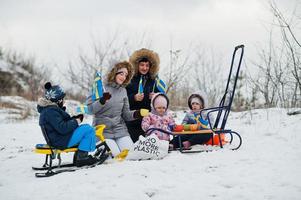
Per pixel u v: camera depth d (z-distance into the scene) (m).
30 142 7.76
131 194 3.96
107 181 4.38
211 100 11.79
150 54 6.62
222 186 4.09
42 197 4.02
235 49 6.07
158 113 5.98
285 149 5.61
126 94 6.06
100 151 5.56
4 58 19.22
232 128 7.99
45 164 5.24
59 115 4.96
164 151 5.35
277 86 9.21
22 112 12.25
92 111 5.65
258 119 8.64
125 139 5.80
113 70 5.87
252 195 3.77
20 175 5.05
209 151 5.62
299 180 4.09
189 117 6.44
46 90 5.05
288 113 8.62
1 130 9.13
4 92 16.16
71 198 3.93
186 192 3.95
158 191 4.02
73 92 14.73
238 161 4.98
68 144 5.03
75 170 4.98
